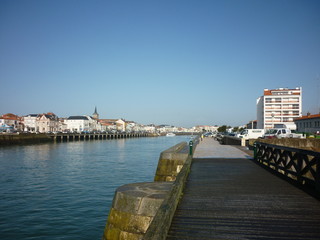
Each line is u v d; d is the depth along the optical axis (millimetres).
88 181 27094
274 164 13844
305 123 68750
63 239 13633
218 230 6055
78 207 18406
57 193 22156
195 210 7457
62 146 81375
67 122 174750
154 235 4473
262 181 11555
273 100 102688
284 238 5633
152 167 36875
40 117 147875
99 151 64062
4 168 35562
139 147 80688
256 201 8367
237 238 5641
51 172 32469
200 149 29156
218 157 20969
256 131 49250
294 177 12555
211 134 91125
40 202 19547
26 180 27562
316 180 8883
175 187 7961
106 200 20109
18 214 16984
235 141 38281
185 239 5590
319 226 6281
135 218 7727
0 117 132500
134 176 29984
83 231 14547
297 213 7195
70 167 36656
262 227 6223
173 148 20922
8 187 24312
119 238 7828
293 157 11102
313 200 8484
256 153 18828
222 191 9727
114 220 8180
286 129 41500
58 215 16828
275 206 7824
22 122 149750
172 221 6590
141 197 7844
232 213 7211
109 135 154125
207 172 13961
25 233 14242
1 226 15102
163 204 6344
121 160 45156
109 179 28188
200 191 9727
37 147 74438
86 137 130375
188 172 13281
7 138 76000
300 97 101688
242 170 14617
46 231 14508
